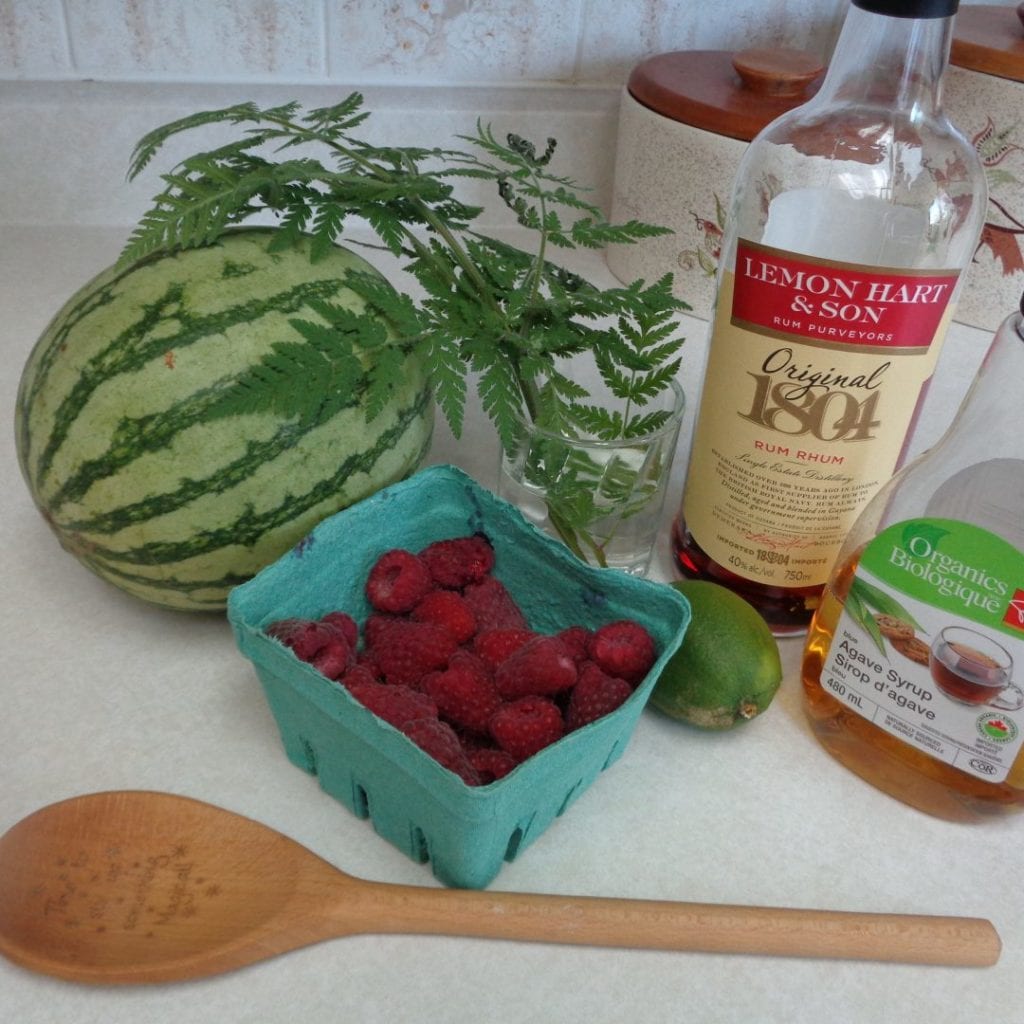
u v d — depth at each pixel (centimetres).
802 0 86
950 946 42
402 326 51
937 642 45
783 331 49
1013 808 48
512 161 60
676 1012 41
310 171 54
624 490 56
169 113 87
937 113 54
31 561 59
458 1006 40
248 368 47
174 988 40
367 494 52
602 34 86
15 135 87
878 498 49
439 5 82
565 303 55
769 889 45
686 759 51
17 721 50
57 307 81
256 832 44
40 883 42
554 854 46
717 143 76
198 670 54
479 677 47
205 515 47
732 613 50
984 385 45
